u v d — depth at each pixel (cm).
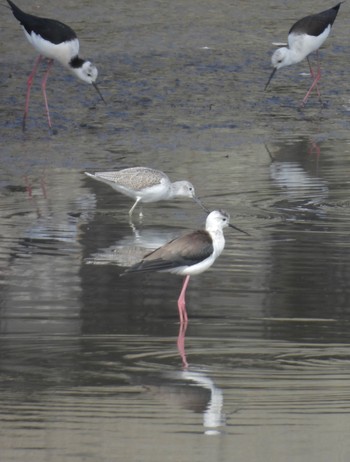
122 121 2214
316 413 951
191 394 989
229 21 2822
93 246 1471
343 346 1111
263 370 1048
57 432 909
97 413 946
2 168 1903
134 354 1088
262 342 1120
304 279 1335
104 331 1149
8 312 1202
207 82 2473
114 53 2584
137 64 2531
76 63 2234
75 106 2289
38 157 1970
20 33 2616
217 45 2684
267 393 993
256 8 2920
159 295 1277
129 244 1479
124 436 906
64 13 2753
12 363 1059
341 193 1777
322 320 1188
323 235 1539
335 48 2786
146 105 2317
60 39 2194
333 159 2009
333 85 2558
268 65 2602
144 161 1961
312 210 1673
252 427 926
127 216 1639
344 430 923
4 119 2184
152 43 2655
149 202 1716
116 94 2366
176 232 1544
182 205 1714
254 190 1789
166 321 1187
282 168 1936
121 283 1316
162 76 2481
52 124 2175
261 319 1189
